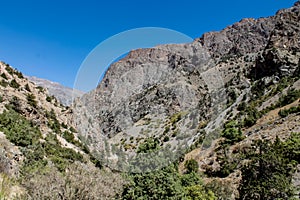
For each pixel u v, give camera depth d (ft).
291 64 218.38
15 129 80.69
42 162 68.95
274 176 60.29
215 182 85.81
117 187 44.86
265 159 62.49
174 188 31.35
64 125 119.75
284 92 168.14
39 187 43.98
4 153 60.23
